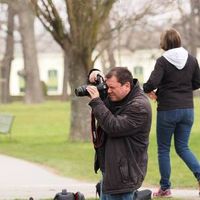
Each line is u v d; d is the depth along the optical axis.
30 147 47.69
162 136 21.89
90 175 31.83
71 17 44.50
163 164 22.11
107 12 44.91
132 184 14.88
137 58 179.62
